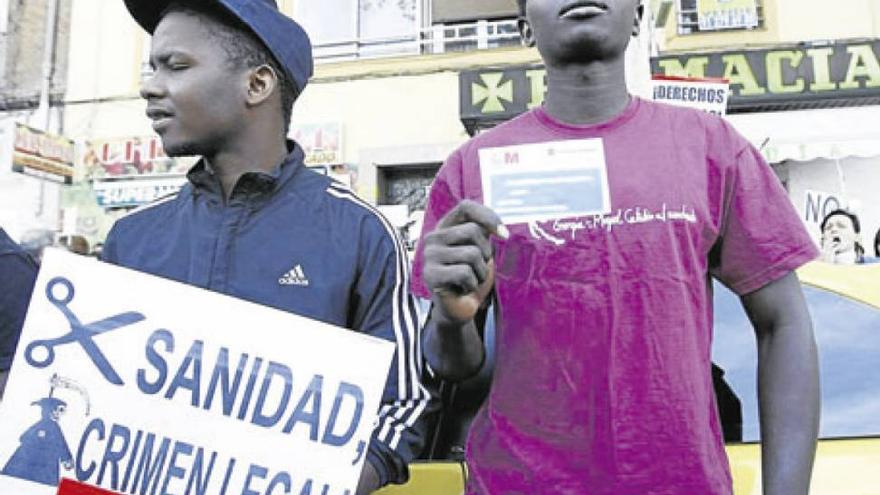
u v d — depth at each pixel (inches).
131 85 363.9
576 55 55.1
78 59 368.8
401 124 341.4
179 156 61.4
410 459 57.2
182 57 58.7
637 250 51.5
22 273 68.2
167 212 64.6
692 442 49.4
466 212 46.8
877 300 87.4
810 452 50.4
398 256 61.3
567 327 51.5
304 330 53.1
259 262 58.8
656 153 53.9
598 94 55.9
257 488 51.3
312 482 51.5
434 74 341.4
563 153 53.7
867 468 78.0
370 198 337.7
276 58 61.4
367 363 52.9
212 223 60.7
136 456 51.4
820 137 270.2
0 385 63.8
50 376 51.7
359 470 51.6
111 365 52.1
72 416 51.4
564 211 52.8
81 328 52.3
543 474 50.6
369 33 363.6
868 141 266.5
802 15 316.5
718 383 83.5
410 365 57.8
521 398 52.4
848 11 313.9
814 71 273.3
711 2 321.7
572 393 51.0
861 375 83.9
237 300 53.2
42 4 377.1
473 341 53.4
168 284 53.2
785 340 52.9
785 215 54.3
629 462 49.3
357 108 345.7
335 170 343.0
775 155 272.1
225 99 59.3
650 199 52.2
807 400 51.3
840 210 251.1
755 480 76.5
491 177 54.4
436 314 50.5
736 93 275.0
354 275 59.1
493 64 335.9
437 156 336.2
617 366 50.5
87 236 351.9
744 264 53.9
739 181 54.4
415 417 56.9
